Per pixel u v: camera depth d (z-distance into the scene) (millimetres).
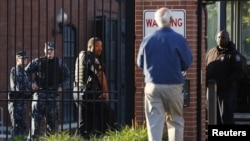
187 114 40188
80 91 40812
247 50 52844
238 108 53125
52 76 43344
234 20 52656
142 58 35125
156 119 35000
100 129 42344
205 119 40969
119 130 40938
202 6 33531
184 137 40281
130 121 40781
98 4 57469
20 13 60188
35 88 43750
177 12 40000
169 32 34750
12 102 44406
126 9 40625
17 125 44469
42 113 43375
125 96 40906
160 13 34875
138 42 40562
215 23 51625
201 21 33406
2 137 48250
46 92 41062
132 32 40625
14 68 42875
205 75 42000
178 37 34688
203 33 39781
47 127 42562
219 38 45000
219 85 44938
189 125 40188
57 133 41156
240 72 44750
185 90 40125
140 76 40719
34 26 60031
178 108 35500
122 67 42719
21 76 44031
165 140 38781
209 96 37469
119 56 42156
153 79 34656
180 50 34469
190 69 40094
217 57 45094
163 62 34500
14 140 42312
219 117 45875
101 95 41938
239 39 52875
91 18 56750
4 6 59844
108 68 44562
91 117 42781
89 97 42469
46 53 41500
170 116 36156
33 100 41125
